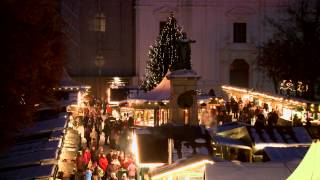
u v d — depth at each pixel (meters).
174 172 24.03
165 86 43.62
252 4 72.94
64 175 28.80
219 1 72.81
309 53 63.97
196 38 72.69
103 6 71.25
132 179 31.59
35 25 23.62
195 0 72.44
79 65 70.50
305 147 27.16
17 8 20.83
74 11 69.94
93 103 63.69
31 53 23.27
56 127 28.09
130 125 44.88
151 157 28.92
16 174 19.00
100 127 47.97
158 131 30.23
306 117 44.50
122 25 71.75
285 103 48.66
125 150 40.97
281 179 19.75
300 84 64.25
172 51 56.84
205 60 72.94
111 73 71.50
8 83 20.62
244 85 73.81
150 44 71.62
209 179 19.94
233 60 73.56
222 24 73.00
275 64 65.94
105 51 71.31
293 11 68.12
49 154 21.34
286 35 69.56
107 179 31.48
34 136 26.83
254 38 73.12
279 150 26.70
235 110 53.06
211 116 46.72
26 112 23.12
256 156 29.16
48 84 28.80
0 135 20.91
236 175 19.97
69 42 69.69
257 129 30.02
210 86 72.94
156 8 71.69
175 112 35.91
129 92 59.09
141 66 71.44
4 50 20.38
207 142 29.73
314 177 15.63
